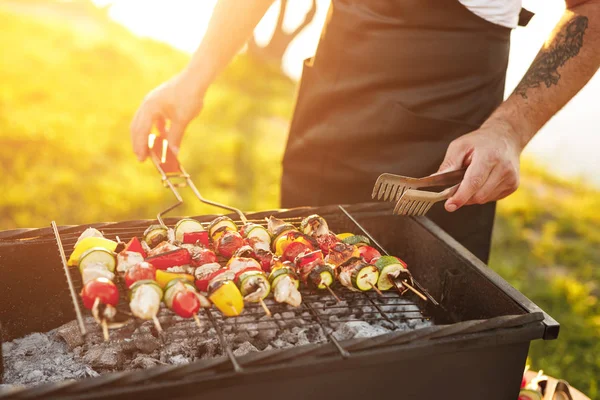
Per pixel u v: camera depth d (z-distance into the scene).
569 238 2.53
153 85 4.05
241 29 1.16
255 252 0.88
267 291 0.80
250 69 5.26
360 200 1.18
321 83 1.17
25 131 2.61
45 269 0.94
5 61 3.50
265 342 0.91
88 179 2.39
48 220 2.04
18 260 0.92
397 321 0.98
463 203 0.89
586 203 2.98
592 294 2.05
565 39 0.99
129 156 2.73
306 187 1.23
